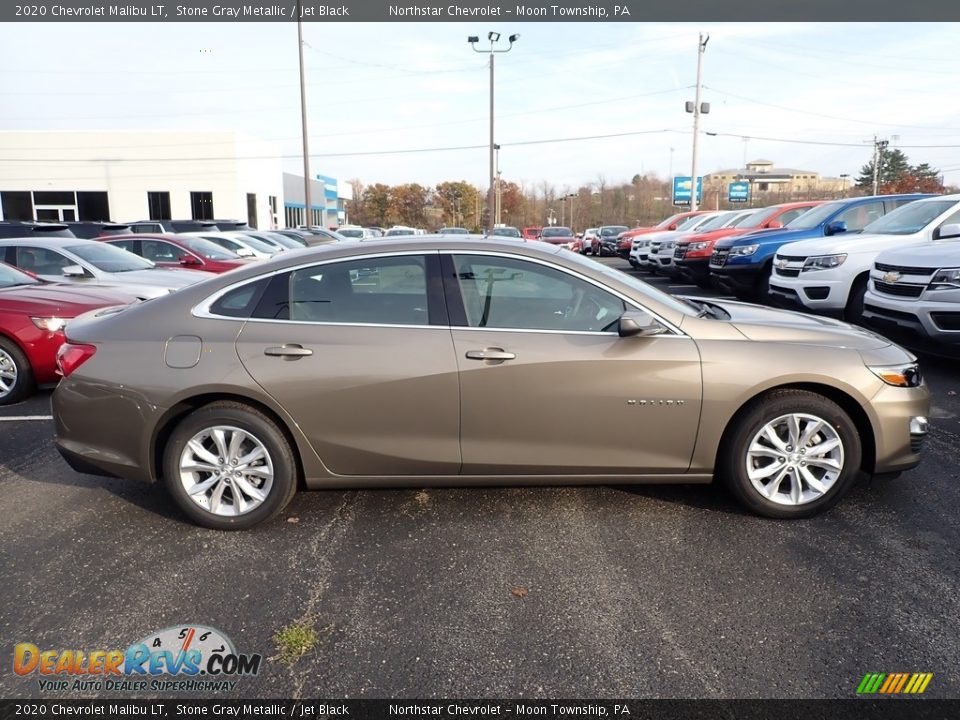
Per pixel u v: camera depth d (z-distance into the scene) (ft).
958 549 10.94
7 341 19.93
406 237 12.64
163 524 12.15
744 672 8.22
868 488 13.29
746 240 35.60
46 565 10.77
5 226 47.03
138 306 12.25
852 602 9.55
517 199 272.51
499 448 11.63
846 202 34.99
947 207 26.99
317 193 196.13
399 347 11.38
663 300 12.03
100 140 117.29
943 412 17.99
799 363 11.43
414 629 9.11
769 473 11.75
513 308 11.69
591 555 10.91
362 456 11.65
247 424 11.46
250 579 10.33
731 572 10.34
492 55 134.00
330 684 8.14
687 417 11.51
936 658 8.41
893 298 21.84
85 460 11.93
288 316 11.69
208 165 120.16
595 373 11.35
